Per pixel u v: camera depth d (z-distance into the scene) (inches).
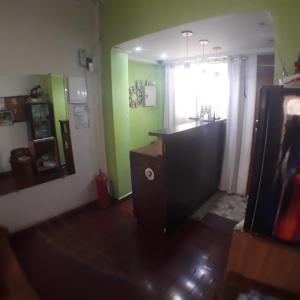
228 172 137.9
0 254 77.5
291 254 44.1
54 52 100.3
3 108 89.3
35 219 104.0
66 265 82.6
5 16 84.5
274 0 61.0
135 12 94.7
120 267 81.4
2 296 62.8
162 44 107.7
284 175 42.7
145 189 97.9
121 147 124.9
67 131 110.9
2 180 92.4
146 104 155.5
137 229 104.5
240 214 116.3
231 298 46.3
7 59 87.2
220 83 135.3
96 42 114.2
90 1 108.9
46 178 105.9
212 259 84.7
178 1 80.6
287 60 59.8
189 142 100.1
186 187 104.7
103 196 121.9
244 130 130.3
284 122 41.5
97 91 120.5
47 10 95.6
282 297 44.9
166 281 74.9
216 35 93.2
